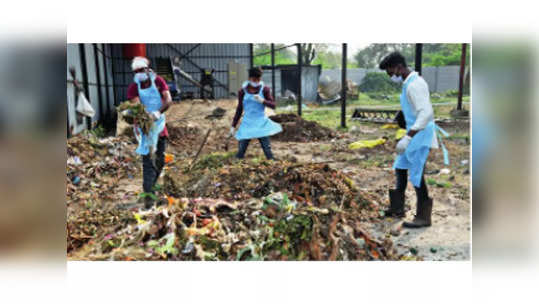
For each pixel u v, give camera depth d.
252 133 4.92
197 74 15.41
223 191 3.98
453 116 9.67
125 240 3.23
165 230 3.24
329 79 19.19
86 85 8.64
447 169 5.41
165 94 4.16
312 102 19.27
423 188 3.59
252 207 3.45
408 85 3.49
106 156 6.18
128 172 5.66
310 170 4.01
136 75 4.13
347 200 3.79
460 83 9.91
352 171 5.62
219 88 15.48
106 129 9.85
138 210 3.88
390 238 3.40
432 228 3.59
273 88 13.91
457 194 4.44
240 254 3.02
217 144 8.02
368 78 21.17
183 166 5.37
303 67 20.00
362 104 17.53
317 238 3.06
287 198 3.46
